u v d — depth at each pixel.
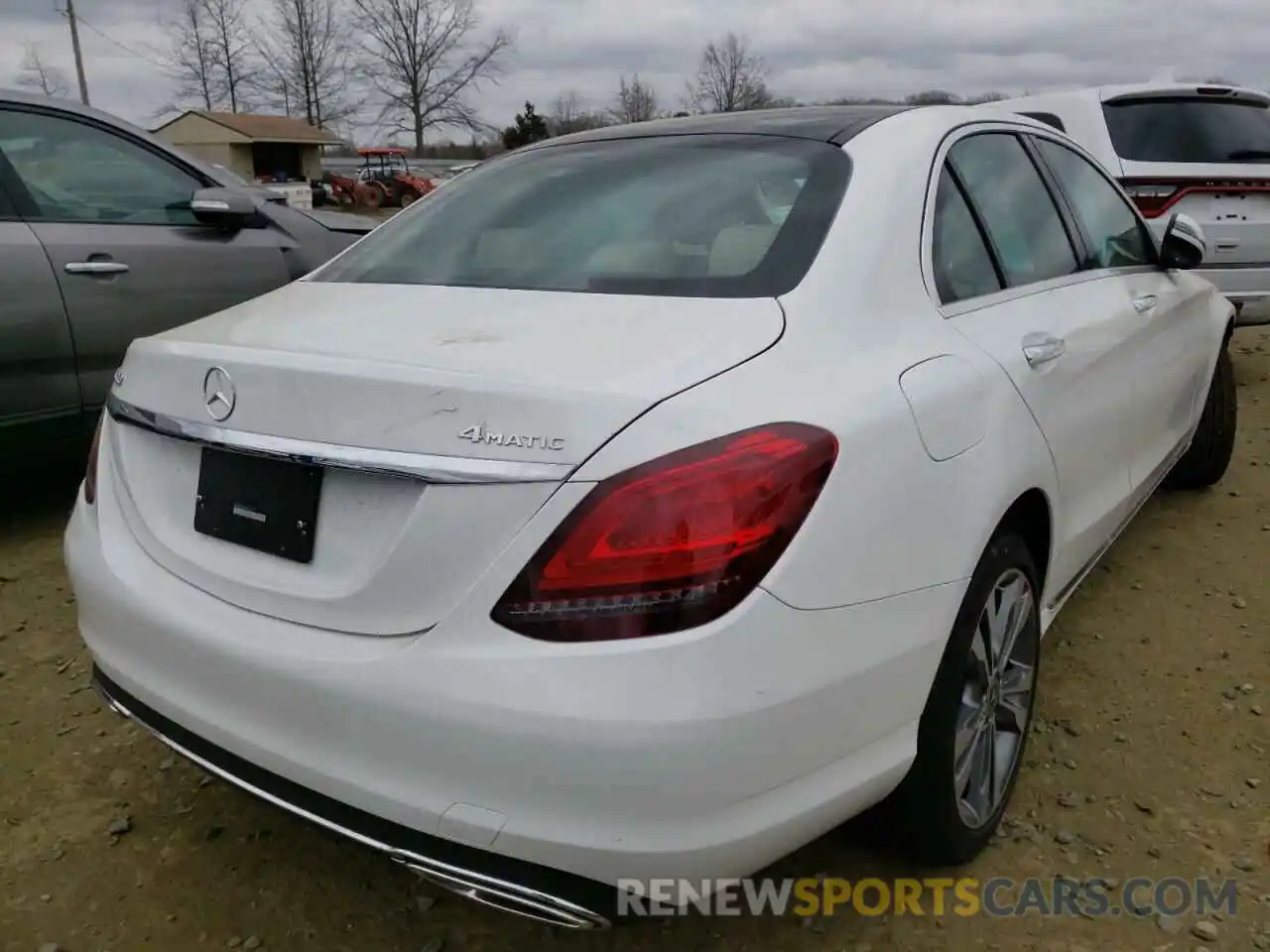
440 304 2.16
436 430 1.68
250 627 1.87
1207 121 6.52
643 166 2.57
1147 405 3.29
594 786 1.60
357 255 2.71
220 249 4.59
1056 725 2.93
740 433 1.66
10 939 2.19
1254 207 6.29
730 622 1.61
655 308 2.00
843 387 1.86
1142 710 3.01
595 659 1.59
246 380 1.89
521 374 1.70
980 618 2.18
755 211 2.26
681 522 1.60
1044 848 2.44
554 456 1.62
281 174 49.00
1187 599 3.72
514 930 2.24
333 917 2.27
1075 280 3.01
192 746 1.99
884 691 1.85
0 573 3.90
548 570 1.61
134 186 4.45
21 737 2.90
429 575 1.68
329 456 1.76
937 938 2.19
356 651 1.74
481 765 1.63
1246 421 5.97
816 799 1.77
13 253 3.93
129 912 2.28
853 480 1.77
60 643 3.41
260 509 1.91
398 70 63.00
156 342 2.15
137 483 2.17
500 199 2.65
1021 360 2.39
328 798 1.79
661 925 2.23
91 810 2.61
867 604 1.79
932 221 2.36
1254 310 6.47
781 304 1.97
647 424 1.63
